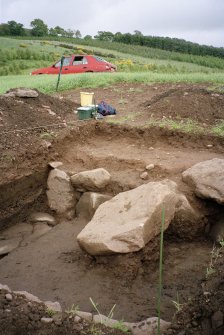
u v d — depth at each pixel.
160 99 9.00
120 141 7.49
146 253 4.97
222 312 3.52
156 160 6.53
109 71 15.45
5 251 5.66
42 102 8.52
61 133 7.26
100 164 6.69
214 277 4.17
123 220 5.03
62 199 6.49
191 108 8.15
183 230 5.55
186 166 6.25
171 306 4.36
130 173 6.38
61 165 6.80
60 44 36.00
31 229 6.25
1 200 6.10
